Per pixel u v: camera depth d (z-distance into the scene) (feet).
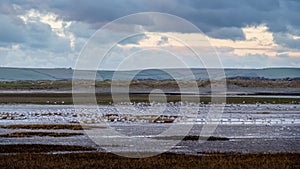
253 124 233.55
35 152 141.38
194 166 119.75
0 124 225.35
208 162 125.08
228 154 139.74
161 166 119.55
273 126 225.15
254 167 119.14
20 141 165.27
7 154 136.87
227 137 181.98
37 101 422.41
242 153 142.51
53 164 120.57
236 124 232.73
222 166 119.65
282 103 408.46
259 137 182.80
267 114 296.10
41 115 276.82
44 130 199.93
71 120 247.50
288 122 245.45
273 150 150.00
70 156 133.08
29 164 120.26
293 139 177.99
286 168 118.62
